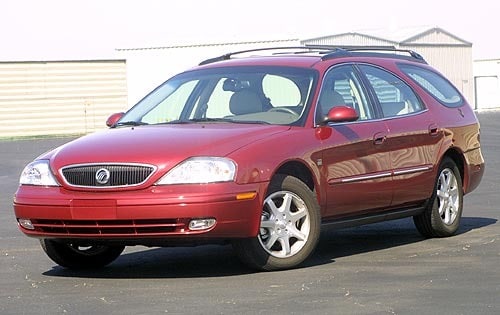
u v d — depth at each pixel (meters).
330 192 8.62
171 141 8.04
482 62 74.31
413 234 10.46
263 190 7.98
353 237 10.34
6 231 11.79
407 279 7.63
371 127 9.16
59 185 8.01
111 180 7.82
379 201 9.20
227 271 8.28
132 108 9.53
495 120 43.62
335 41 52.22
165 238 7.73
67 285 7.80
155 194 7.69
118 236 7.79
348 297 6.93
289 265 8.25
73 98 53.25
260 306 6.67
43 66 52.41
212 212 7.68
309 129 8.61
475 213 12.36
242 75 9.30
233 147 7.98
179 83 9.59
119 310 6.68
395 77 9.92
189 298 7.05
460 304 6.61
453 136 10.21
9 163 26.39
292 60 9.40
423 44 59.22
